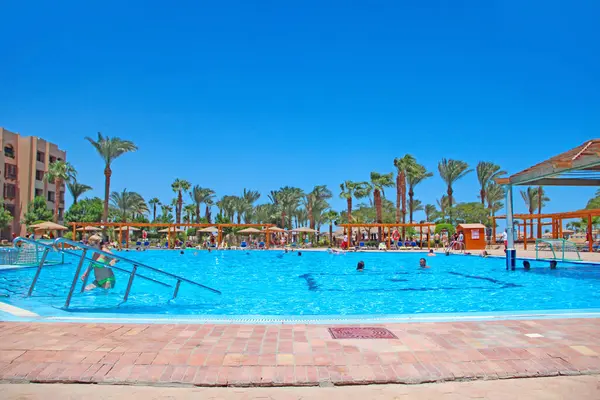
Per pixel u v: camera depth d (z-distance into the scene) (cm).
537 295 1023
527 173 1500
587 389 334
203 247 3806
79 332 464
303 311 807
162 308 788
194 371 355
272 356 388
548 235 4662
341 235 5138
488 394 325
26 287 1030
